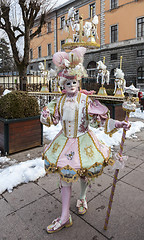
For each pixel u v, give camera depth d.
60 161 1.80
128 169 3.31
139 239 1.80
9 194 2.53
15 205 2.31
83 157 1.81
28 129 4.00
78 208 2.18
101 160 1.84
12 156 3.73
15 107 3.74
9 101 3.71
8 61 38.59
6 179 2.78
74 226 1.97
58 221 1.91
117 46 23.52
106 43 24.86
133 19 21.81
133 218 2.09
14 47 12.07
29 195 2.51
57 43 31.67
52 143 2.03
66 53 1.92
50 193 2.56
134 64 22.30
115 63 24.08
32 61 37.69
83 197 2.20
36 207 2.27
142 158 3.77
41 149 4.12
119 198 2.46
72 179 1.71
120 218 2.09
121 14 22.81
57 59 1.89
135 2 21.42
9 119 3.62
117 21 23.28
